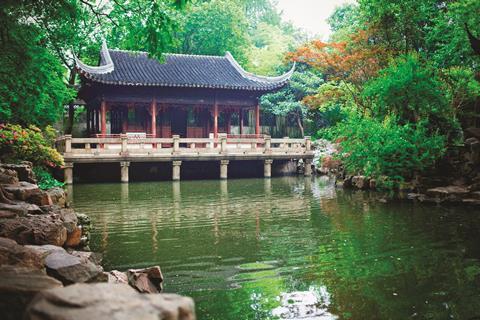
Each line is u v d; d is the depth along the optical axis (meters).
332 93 28.70
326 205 15.70
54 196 10.12
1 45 11.95
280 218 13.27
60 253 4.49
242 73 33.47
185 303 2.10
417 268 7.83
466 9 19.50
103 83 28.16
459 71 19.25
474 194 14.53
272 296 6.57
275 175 30.88
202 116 34.59
